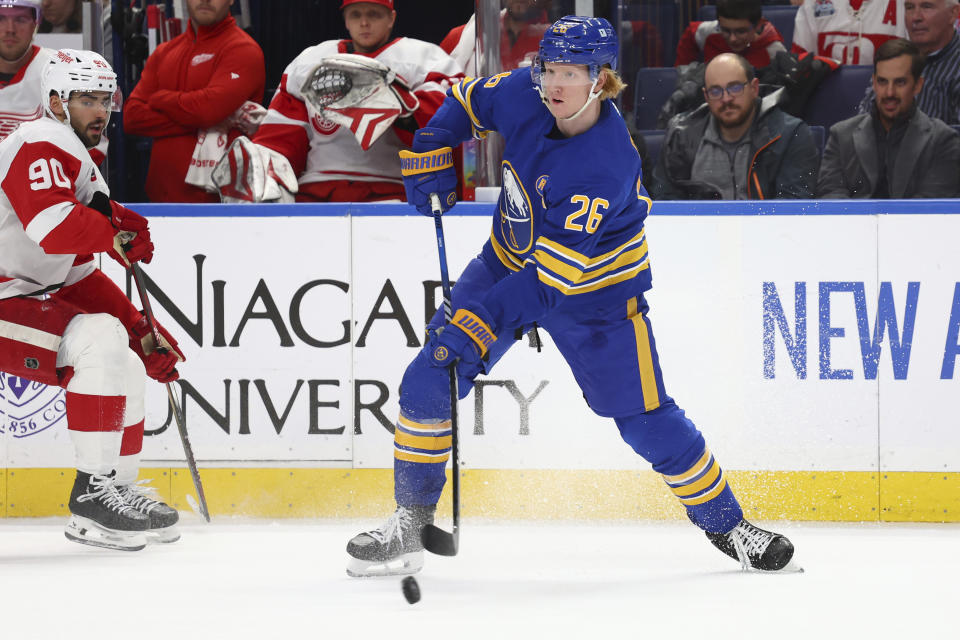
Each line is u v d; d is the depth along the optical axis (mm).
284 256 13625
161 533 11977
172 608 8586
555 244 9023
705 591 9258
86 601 8898
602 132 9227
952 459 13258
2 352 11625
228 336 13688
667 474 10383
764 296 13352
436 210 10383
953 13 15992
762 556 10141
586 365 10172
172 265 13711
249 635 7617
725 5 16375
